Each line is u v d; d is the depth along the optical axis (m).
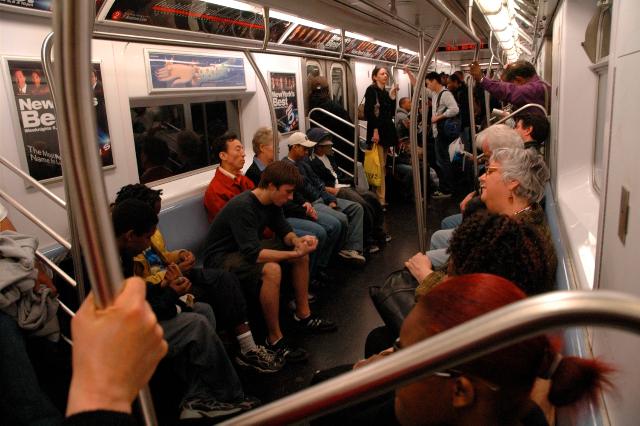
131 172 3.72
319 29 6.02
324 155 5.77
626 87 1.22
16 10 2.68
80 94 0.53
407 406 0.83
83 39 0.53
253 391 2.89
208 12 4.12
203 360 2.53
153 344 0.56
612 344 1.22
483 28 7.30
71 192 0.55
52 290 2.14
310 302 4.09
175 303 2.53
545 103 4.16
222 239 3.42
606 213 1.42
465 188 8.25
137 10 3.44
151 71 3.82
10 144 2.71
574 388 0.77
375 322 3.68
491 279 0.78
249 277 3.21
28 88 2.79
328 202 5.00
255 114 5.30
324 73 7.04
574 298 0.46
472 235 1.35
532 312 0.47
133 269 2.54
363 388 0.56
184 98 4.40
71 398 0.52
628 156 1.15
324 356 3.24
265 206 3.43
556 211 3.20
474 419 0.75
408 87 11.80
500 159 2.25
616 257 1.25
